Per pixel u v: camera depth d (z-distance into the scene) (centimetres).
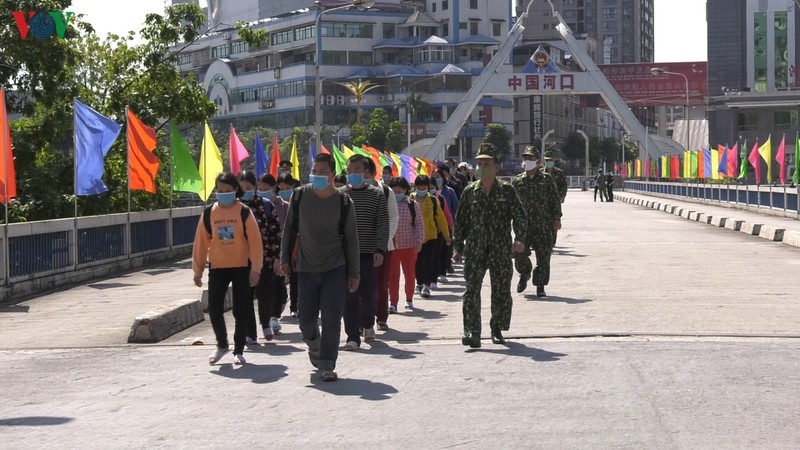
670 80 13325
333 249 884
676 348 1000
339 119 12950
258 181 1205
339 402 786
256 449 646
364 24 13188
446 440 655
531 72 7619
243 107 13675
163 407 788
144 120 3077
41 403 816
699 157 5650
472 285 1043
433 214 1549
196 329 1288
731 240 2758
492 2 13700
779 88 11875
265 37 3406
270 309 1146
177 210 2558
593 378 853
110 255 2130
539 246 1484
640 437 649
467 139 13588
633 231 3216
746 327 1149
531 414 723
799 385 811
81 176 1998
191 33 3200
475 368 919
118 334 1241
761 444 628
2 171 1661
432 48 13175
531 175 1487
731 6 11988
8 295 1647
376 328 1213
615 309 1329
